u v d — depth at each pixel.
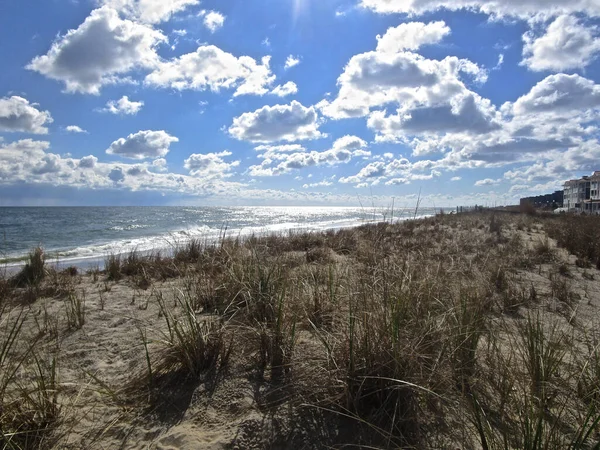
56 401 2.51
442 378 2.44
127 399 2.62
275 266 4.40
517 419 2.25
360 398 2.38
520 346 3.16
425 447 2.07
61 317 4.54
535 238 12.54
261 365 2.97
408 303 3.03
